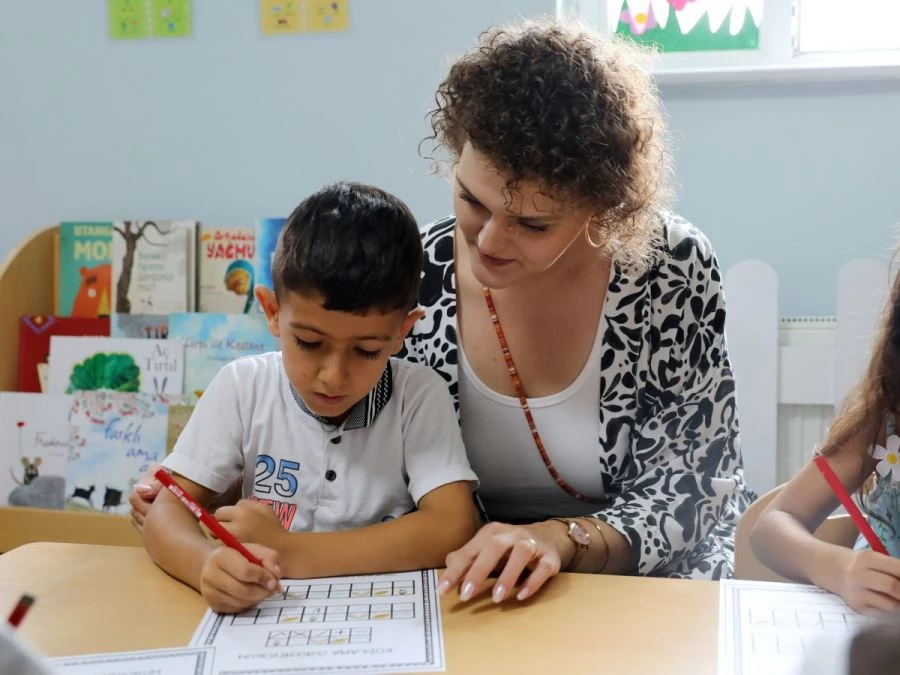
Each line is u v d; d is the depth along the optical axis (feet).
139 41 6.34
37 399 5.94
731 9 5.99
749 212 5.85
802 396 5.34
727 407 3.94
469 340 3.89
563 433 3.84
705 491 3.79
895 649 0.90
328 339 3.03
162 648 2.36
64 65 6.45
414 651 2.35
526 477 3.96
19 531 5.90
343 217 3.02
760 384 5.35
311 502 3.40
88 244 6.07
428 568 2.98
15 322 6.04
